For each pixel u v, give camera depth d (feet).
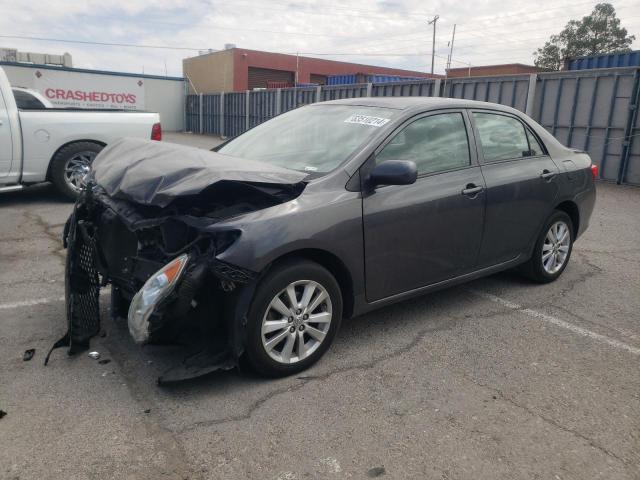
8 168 25.07
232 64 121.60
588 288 16.90
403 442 9.17
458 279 14.16
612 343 13.10
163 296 9.67
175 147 12.30
